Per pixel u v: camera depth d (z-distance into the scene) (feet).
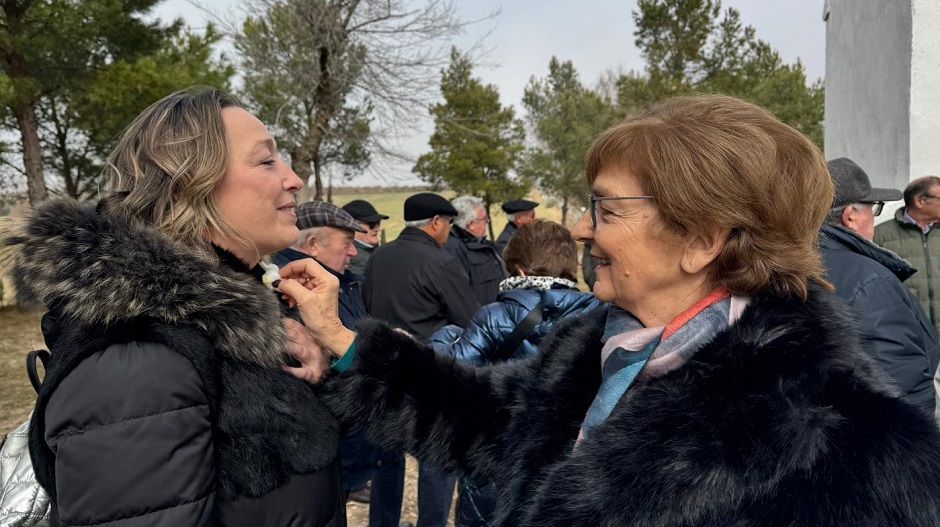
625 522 2.83
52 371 3.06
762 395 2.85
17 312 32.48
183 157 3.52
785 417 2.76
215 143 3.58
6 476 4.12
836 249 7.33
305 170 44.65
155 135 3.57
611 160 3.37
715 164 3.02
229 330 3.28
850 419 2.74
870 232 8.81
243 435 3.35
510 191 84.28
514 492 4.02
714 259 3.25
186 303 3.16
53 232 3.18
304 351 4.25
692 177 3.04
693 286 3.36
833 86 21.08
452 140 82.84
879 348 6.67
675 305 3.40
